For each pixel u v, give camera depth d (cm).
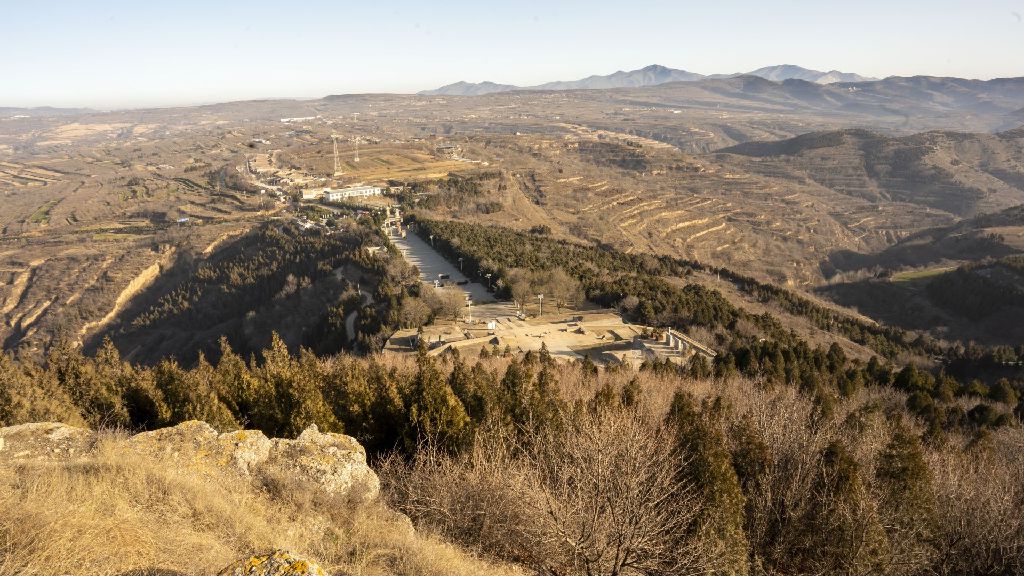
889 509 1369
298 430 1761
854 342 7075
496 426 1667
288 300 8275
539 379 2484
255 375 2394
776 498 1428
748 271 15788
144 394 2134
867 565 1233
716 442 1334
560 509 1137
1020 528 1388
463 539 1230
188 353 8056
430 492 1330
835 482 1368
